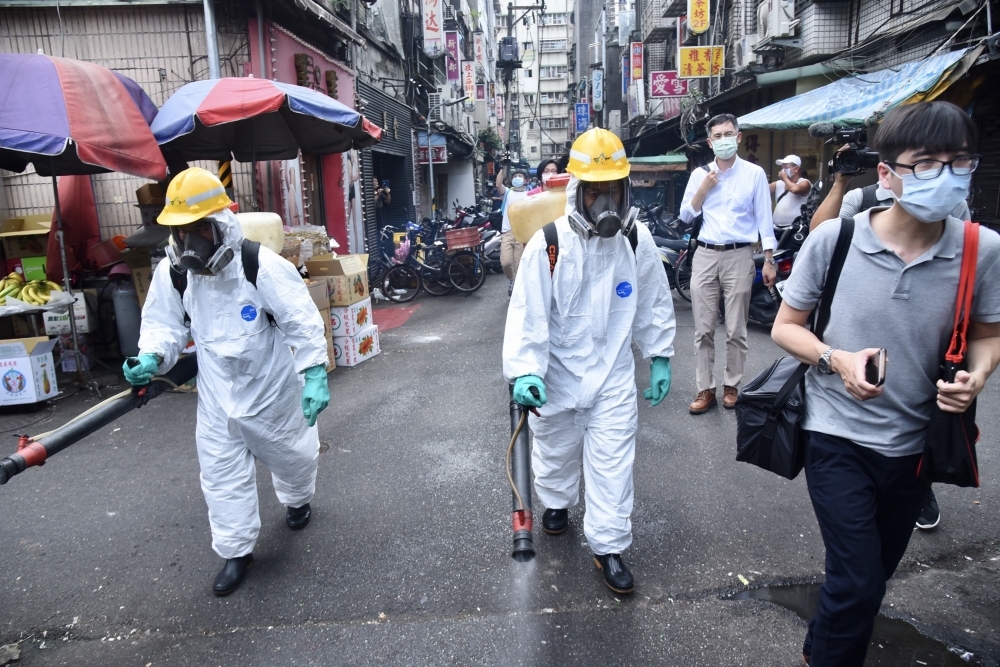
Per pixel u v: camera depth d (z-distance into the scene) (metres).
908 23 9.34
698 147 16.69
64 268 6.27
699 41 17.69
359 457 4.50
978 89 8.29
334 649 2.67
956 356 1.89
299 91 6.61
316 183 10.82
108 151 5.46
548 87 86.50
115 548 3.51
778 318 2.17
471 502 3.79
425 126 18.28
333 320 6.75
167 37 8.22
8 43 8.20
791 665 2.48
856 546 1.96
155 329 2.92
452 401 5.57
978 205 8.48
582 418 2.91
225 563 3.31
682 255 9.22
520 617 2.80
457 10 25.05
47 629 2.88
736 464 4.12
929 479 1.96
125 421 5.45
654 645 2.61
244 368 2.94
